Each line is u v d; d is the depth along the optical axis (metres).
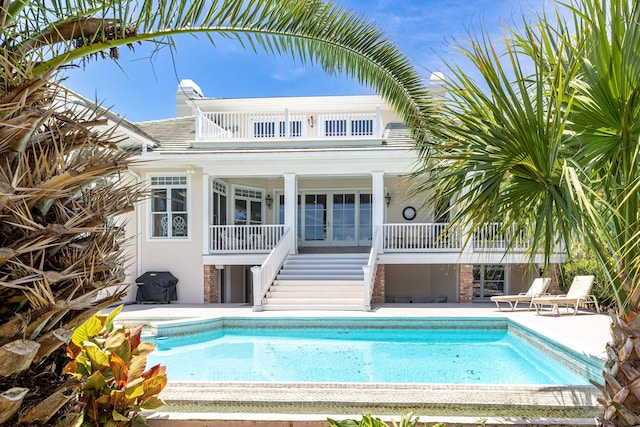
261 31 3.12
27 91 1.49
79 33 2.24
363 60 4.20
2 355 1.46
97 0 2.24
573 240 2.93
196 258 13.55
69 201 1.75
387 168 13.37
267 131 16.59
